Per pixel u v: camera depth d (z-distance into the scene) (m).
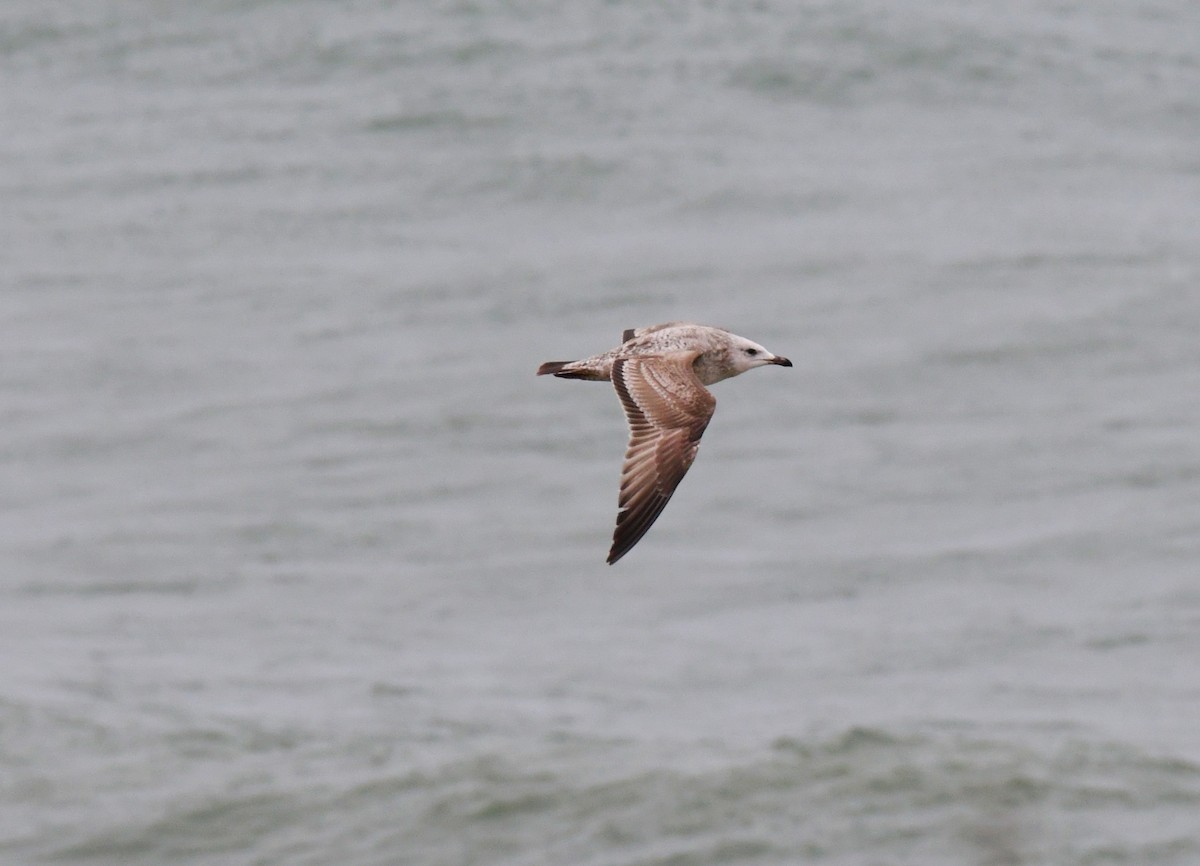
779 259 57.12
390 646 35.72
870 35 74.00
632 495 16.61
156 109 69.44
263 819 26.64
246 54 73.06
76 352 51.69
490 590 38.44
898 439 45.53
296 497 43.16
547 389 48.78
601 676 33.91
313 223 60.41
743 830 25.97
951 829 25.91
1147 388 48.03
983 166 64.88
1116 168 65.06
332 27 74.75
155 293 55.72
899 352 50.56
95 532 41.47
